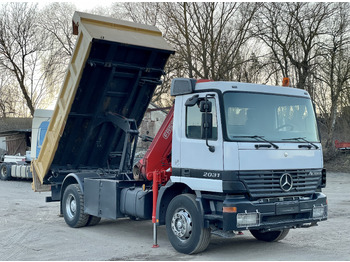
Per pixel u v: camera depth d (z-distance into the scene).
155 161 8.80
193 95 7.70
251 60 30.28
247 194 7.06
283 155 7.37
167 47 10.27
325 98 30.94
